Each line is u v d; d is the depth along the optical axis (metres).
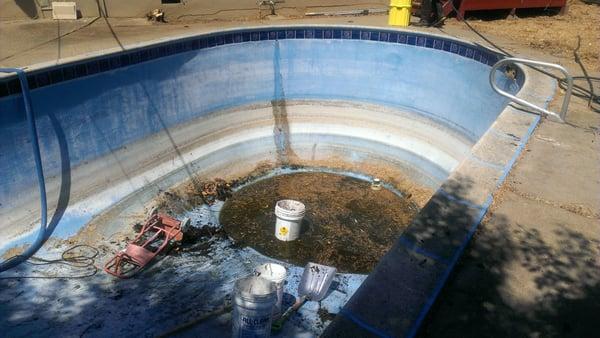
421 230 3.48
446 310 2.89
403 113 9.25
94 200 6.63
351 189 8.34
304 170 8.91
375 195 8.18
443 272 3.12
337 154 9.20
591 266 3.28
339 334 2.69
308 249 6.73
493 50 7.84
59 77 6.09
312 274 5.84
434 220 3.60
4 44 7.46
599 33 10.20
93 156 6.71
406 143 8.98
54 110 6.12
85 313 5.20
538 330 2.79
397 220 7.50
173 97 7.85
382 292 2.96
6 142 5.68
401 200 8.09
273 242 6.84
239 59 8.72
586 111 5.75
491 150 4.66
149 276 5.92
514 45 9.02
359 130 9.34
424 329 2.78
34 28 8.50
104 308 5.31
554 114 5.34
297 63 9.31
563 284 3.12
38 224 6.02
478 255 3.32
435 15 10.36
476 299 2.98
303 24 9.24
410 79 9.10
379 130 9.27
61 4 9.04
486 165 4.39
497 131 5.05
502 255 3.34
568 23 11.27
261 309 3.95
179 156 7.91
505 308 2.93
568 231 3.61
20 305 5.15
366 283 3.03
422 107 9.05
